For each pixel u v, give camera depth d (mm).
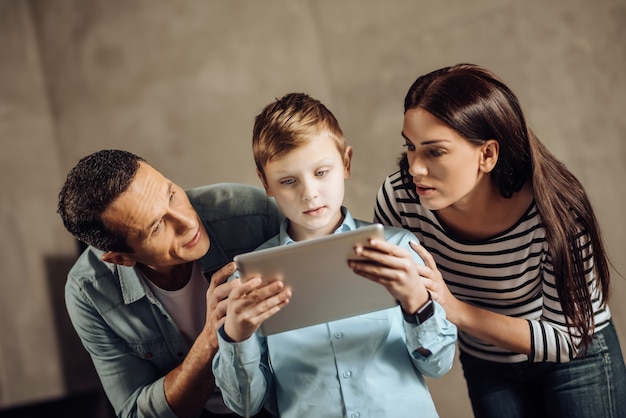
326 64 4320
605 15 3898
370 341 1615
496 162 1699
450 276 1912
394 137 4199
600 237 1788
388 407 1578
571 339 1806
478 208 1763
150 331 1913
